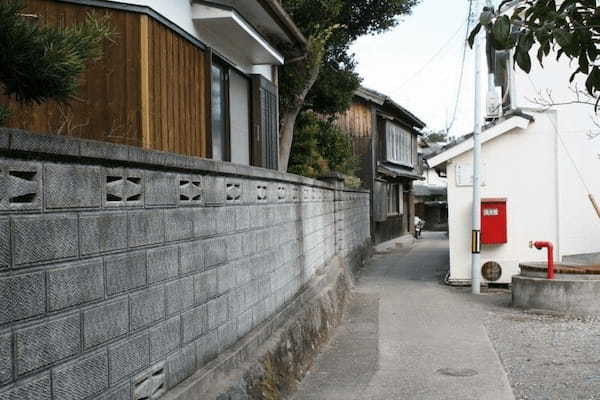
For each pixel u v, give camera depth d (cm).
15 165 255
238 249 572
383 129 2695
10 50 310
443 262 1959
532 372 736
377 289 1407
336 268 1245
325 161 1892
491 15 358
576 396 639
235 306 558
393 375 730
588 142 1423
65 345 286
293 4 1513
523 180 1434
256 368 549
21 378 254
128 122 658
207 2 818
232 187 556
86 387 302
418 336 934
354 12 1845
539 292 1134
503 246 1431
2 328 243
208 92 854
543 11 376
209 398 429
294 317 763
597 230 1432
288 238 808
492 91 1566
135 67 664
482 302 1230
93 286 312
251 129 1089
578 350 831
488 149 1444
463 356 809
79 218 301
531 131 1434
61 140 281
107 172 329
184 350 432
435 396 649
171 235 414
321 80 1828
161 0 721
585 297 1102
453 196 1452
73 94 365
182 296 431
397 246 2775
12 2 319
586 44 388
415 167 3456
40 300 268
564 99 1423
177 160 418
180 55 780
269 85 1165
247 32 901
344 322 1047
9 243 250
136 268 360
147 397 370
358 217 1944
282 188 775
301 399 642
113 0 651
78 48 343
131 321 352
